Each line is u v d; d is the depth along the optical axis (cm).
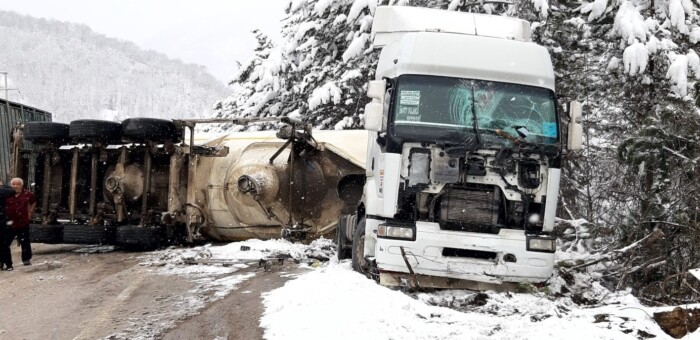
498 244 837
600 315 723
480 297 843
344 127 2111
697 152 1070
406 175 859
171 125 1430
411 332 676
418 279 867
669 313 696
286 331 676
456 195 859
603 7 1392
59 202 1517
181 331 708
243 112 2417
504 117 878
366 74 2055
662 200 1100
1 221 1167
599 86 1593
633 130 1377
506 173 859
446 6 1752
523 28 1096
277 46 2389
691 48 1424
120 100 15962
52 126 1478
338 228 1209
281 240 1362
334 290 808
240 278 1004
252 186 1359
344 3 2048
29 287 988
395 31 1086
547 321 700
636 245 1010
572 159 1537
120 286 971
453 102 877
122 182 1427
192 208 1433
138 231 1377
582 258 1046
